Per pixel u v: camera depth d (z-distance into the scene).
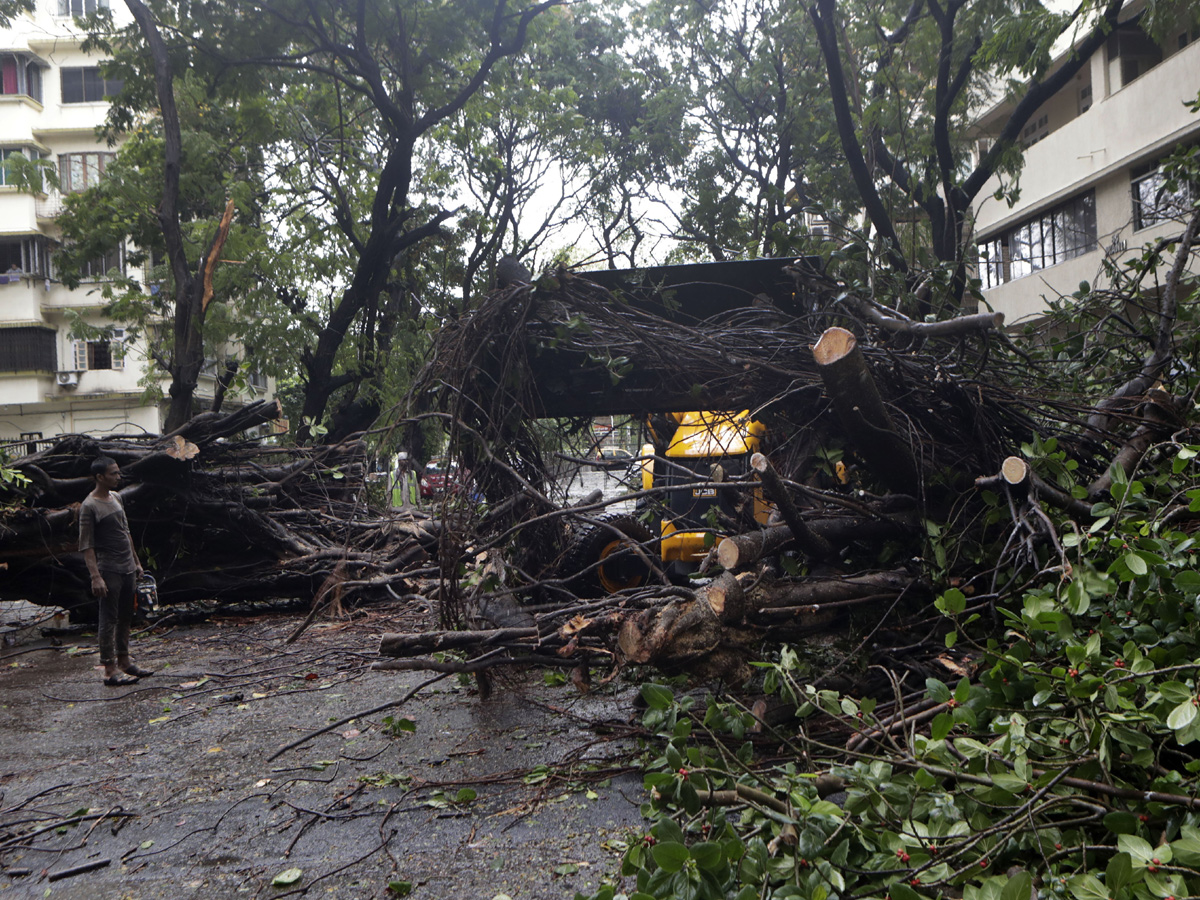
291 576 10.37
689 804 2.96
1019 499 4.67
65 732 5.88
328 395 18.41
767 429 6.27
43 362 32.34
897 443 4.85
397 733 5.43
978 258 6.87
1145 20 11.52
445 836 3.87
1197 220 6.77
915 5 13.72
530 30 19.39
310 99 20.45
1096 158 19.67
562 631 4.54
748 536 4.67
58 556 9.52
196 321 14.55
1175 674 3.15
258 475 10.76
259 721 5.91
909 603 4.92
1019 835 2.78
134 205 17.14
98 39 15.95
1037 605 3.33
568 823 3.92
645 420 6.82
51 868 3.77
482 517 6.06
